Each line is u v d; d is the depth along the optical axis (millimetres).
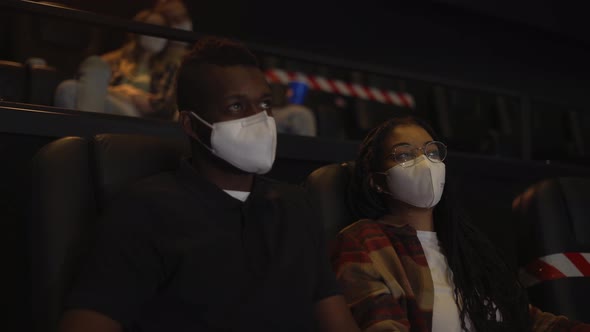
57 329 916
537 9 4109
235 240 1036
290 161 1925
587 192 1758
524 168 2650
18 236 1427
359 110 3367
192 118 1108
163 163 1215
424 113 3748
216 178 1109
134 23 1809
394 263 1408
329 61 2324
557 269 1661
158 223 1003
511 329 1495
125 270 958
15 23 2350
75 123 1526
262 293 1010
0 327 1375
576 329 1474
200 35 1926
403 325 1281
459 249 1531
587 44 4539
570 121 3898
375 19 4121
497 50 4559
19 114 1445
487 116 3391
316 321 1123
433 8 4055
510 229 2547
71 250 1045
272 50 2154
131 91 2125
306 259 1105
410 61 4195
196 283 981
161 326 987
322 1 3982
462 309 1430
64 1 2633
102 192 1126
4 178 1425
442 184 1492
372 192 1563
